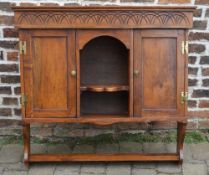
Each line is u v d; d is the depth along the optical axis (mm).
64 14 2947
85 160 3260
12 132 3822
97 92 3412
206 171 3213
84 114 3234
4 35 3650
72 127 3822
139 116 3098
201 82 3775
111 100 3412
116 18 2957
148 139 3770
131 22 2965
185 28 2980
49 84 3053
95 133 3826
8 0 3590
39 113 3080
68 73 3041
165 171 3219
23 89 3049
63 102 3076
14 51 3680
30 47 2998
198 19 3652
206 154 3477
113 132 3828
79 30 2986
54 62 3027
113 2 3615
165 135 3816
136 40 3006
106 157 3256
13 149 3607
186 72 3043
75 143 3736
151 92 3074
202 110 3824
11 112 3795
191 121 3850
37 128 3816
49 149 3617
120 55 3330
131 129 3834
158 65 3039
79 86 3059
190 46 3705
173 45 3020
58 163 3350
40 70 3033
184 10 2943
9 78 3730
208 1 3613
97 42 3326
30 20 2951
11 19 3623
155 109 3088
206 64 3736
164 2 3625
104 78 3338
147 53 3025
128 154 3271
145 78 3055
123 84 3277
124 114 3230
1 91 3752
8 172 3215
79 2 3611
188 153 3492
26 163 3252
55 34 2986
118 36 2994
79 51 3023
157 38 3008
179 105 3080
